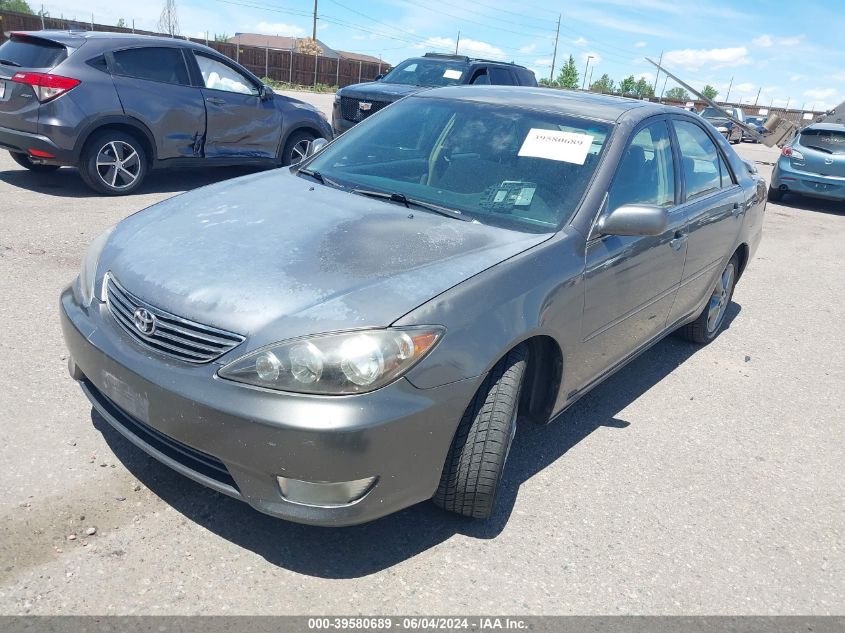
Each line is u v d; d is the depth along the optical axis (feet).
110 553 8.68
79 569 8.38
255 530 9.40
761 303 22.90
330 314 8.28
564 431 13.11
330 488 8.18
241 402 7.98
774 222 38.19
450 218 11.12
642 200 12.80
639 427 13.64
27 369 12.70
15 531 8.80
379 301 8.52
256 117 30.42
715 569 9.82
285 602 8.30
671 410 14.55
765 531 10.82
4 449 10.36
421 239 10.09
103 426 11.21
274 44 294.87
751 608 9.16
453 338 8.67
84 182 28.09
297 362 7.97
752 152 86.94
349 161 13.24
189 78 27.99
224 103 29.09
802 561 10.22
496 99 13.79
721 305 18.47
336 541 9.39
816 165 43.52
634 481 11.72
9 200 24.16
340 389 7.98
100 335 9.22
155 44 27.12
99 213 23.54
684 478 12.01
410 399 8.27
